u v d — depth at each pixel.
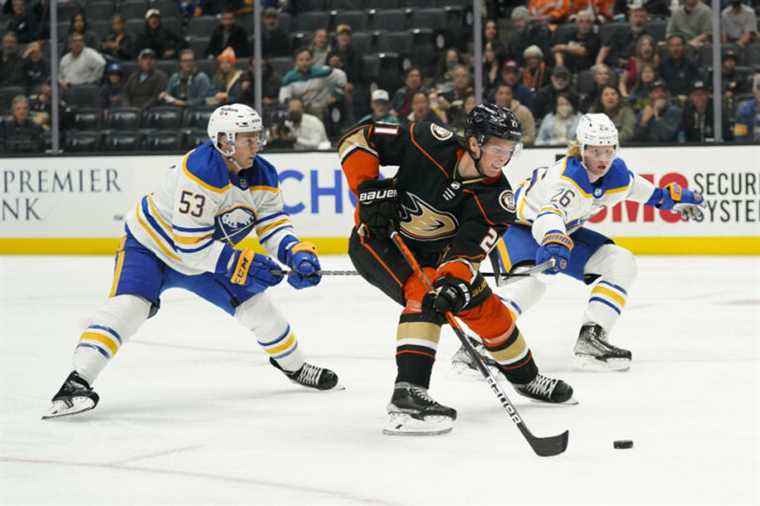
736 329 10.88
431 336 6.72
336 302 13.52
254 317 7.93
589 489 5.45
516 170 18.55
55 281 16.06
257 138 7.23
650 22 18.19
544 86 18.59
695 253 17.77
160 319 12.31
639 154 18.00
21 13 20.56
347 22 19.89
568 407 7.51
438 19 19.27
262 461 6.12
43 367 9.35
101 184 20.03
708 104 17.97
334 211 19.16
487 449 6.32
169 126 20.20
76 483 5.71
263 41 19.78
